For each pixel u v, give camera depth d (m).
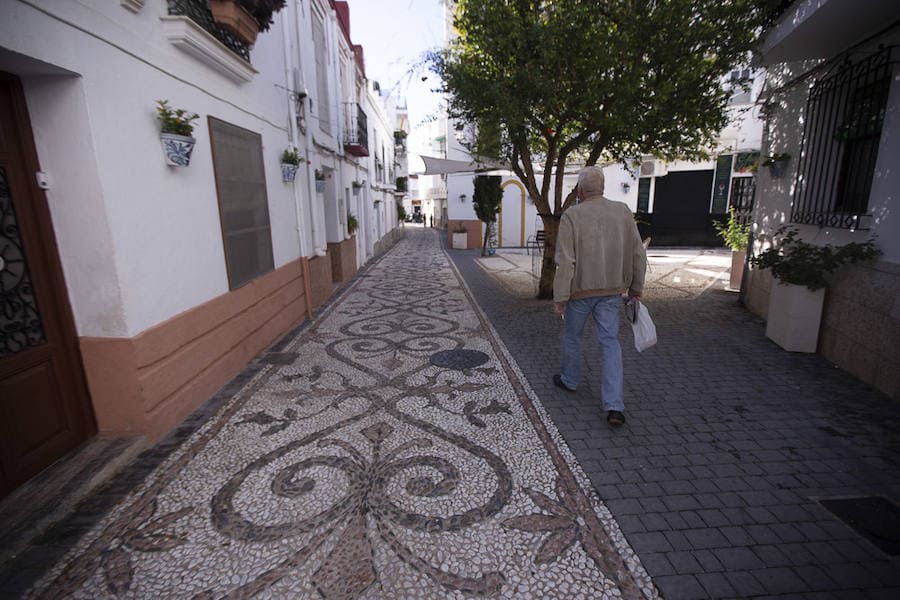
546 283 8.15
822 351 4.91
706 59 5.72
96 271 2.92
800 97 5.75
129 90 3.04
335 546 2.27
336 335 5.96
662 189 16.59
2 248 2.54
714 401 3.86
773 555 2.21
